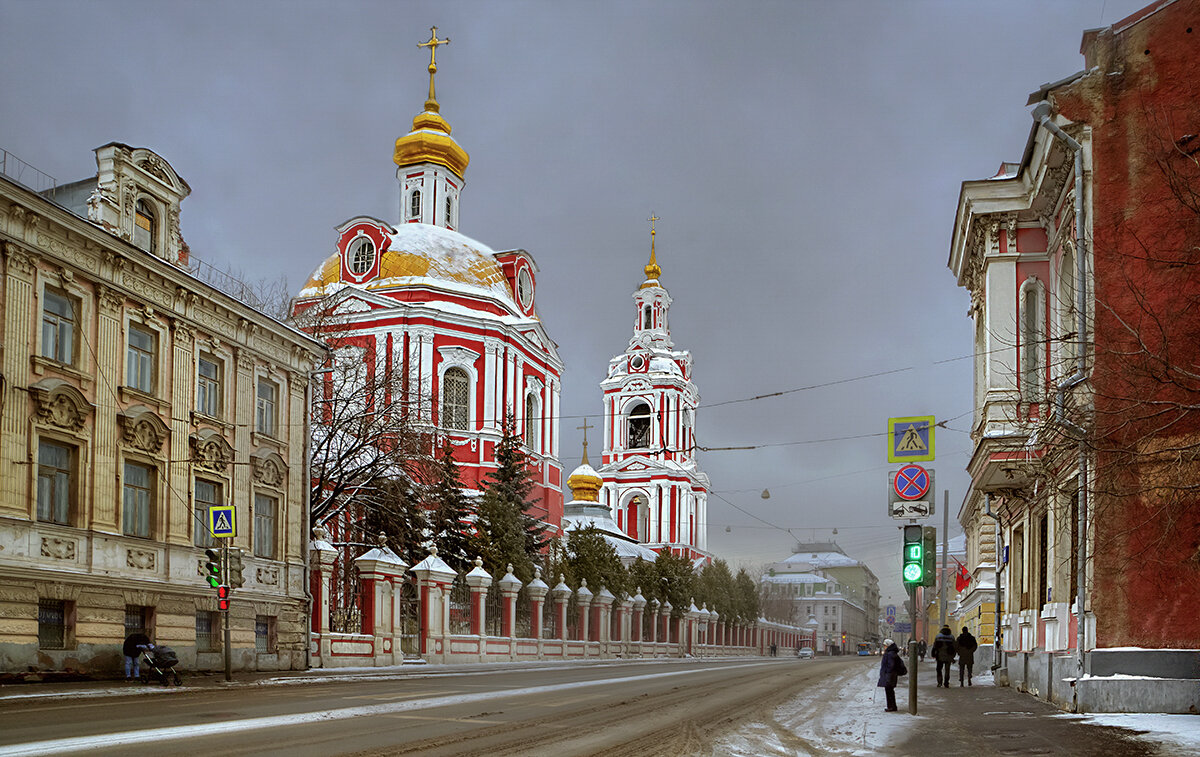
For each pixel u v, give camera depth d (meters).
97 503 25.67
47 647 24.02
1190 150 17.94
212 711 16.22
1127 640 17.70
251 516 31.92
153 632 27.12
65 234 25.02
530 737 13.53
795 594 170.00
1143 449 17.11
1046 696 21.56
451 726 14.55
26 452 23.75
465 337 64.69
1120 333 17.80
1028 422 21.39
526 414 69.75
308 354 35.66
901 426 17.81
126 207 28.53
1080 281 18.45
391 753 11.43
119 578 25.98
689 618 82.56
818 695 24.36
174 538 28.28
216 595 29.66
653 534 98.19
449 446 55.16
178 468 28.72
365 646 36.78
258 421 33.06
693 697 22.48
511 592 49.22
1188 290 17.55
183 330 29.28
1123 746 13.05
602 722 15.93
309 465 35.31
